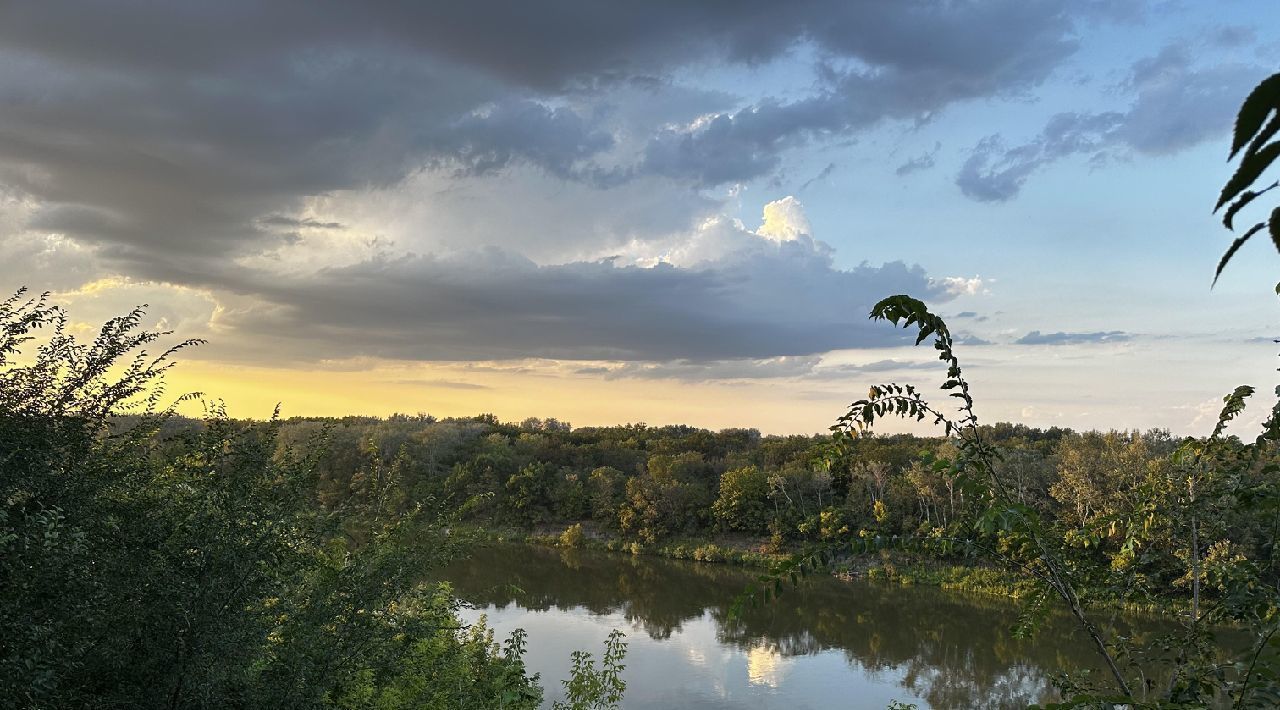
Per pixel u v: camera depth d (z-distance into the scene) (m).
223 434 9.74
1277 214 0.98
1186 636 3.41
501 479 82.94
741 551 61.34
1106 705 2.69
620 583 50.03
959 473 3.01
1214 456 3.76
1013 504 2.87
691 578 52.69
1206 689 3.04
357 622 10.62
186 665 8.15
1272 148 0.91
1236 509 3.42
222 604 8.64
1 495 7.24
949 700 27.66
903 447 67.94
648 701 27.61
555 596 44.66
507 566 54.69
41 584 7.30
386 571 11.27
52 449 8.09
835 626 37.97
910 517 48.59
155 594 8.25
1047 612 3.22
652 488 70.88
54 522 6.89
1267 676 2.63
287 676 9.63
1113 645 3.61
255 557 8.98
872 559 51.31
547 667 29.77
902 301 2.92
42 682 6.54
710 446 103.25
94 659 7.85
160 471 9.73
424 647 13.68
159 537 8.80
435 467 83.12
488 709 13.78
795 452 81.50
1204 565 3.47
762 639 35.91
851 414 3.17
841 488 60.25
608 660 12.88
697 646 34.50
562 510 75.81
